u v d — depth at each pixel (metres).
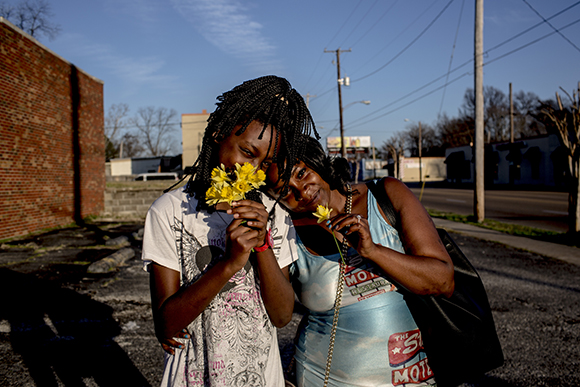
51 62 11.38
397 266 1.33
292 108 1.43
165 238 1.28
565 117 10.31
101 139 14.33
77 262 7.07
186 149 44.22
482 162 13.20
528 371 3.33
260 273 1.27
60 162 11.88
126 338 3.88
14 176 9.91
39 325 4.18
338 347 1.56
